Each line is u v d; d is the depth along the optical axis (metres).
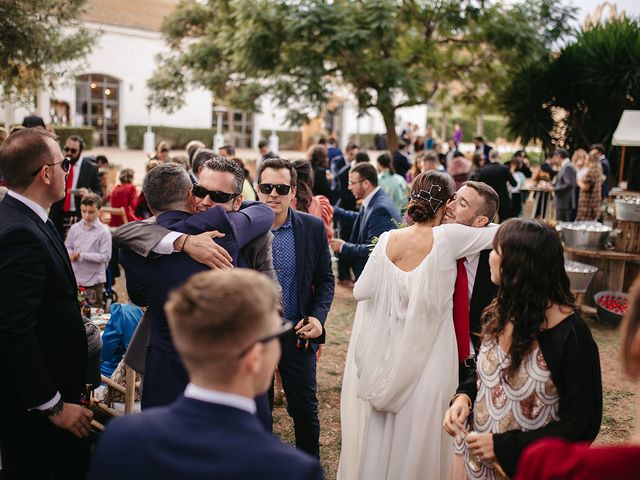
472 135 38.00
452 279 2.80
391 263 2.85
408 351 2.71
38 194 2.51
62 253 2.57
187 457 1.30
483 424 2.21
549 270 2.05
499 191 9.07
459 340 2.88
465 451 2.33
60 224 7.19
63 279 2.52
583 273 6.46
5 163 2.45
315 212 5.11
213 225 2.45
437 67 16.64
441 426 2.75
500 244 2.14
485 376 2.22
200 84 18.83
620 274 6.89
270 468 1.30
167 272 2.33
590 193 10.45
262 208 2.74
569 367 2.01
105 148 27.72
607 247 7.12
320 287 3.46
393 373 2.72
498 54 16.70
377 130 37.03
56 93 25.31
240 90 17.19
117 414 3.26
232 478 1.28
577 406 1.99
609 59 15.76
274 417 4.32
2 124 19.52
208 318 1.33
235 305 1.35
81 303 4.51
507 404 2.12
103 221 8.48
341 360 5.47
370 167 5.27
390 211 5.13
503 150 30.22
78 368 2.62
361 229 5.26
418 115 37.47
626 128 11.73
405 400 2.75
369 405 3.02
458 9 15.25
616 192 12.59
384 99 14.75
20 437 2.58
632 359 1.35
